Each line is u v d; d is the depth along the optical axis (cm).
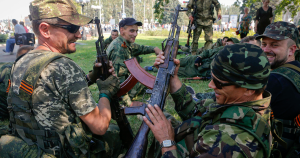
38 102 164
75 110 167
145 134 170
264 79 126
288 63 229
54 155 173
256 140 125
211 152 122
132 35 423
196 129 167
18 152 173
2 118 349
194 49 873
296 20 1820
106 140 233
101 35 228
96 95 472
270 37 223
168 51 221
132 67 233
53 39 180
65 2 176
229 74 128
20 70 168
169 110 395
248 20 1011
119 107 236
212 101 182
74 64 173
